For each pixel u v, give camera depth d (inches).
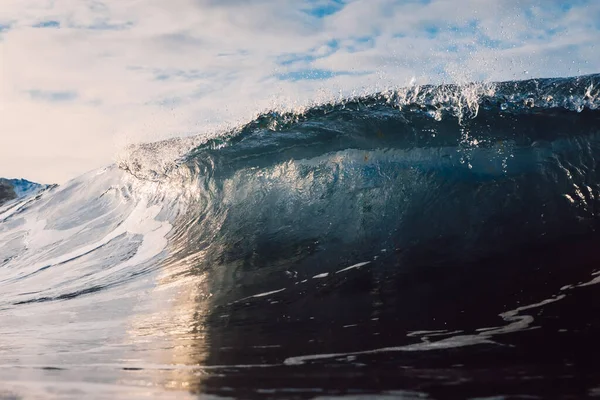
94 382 131.5
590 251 190.1
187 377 128.8
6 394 127.8
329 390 111.6
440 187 251.9
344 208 265.6
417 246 224.4
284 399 108.7
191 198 330.3
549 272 179.3
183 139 358.6
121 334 180.9
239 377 125.0
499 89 277.6
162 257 283.9
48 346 175.0
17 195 515.2
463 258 204.1
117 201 382.6
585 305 150.5
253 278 226.1
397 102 290.0
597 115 252.1
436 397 103.0
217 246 277.1
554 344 126.7
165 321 190.4
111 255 309.1
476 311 157.8
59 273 299.0
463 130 269.1
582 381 104.9
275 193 294.0
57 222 387.2
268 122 318.0
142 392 121.2
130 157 386.9
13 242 377.7
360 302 180.1
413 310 165.9
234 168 318.7
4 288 289.4
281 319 174.4
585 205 219.8
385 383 112.5
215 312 192.7
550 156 246.8
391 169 270.4
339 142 291.4
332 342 146.0
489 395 101.9
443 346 133.3
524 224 219.3
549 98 265.4
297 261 236.1
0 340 188.2
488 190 241.6
